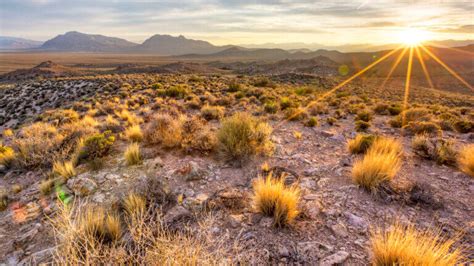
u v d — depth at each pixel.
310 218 3.37
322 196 4.00
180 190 4.27
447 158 5.47
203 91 23.20
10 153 6.40
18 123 20.28
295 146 6.99
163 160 5.73
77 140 6.67
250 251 2.72
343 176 4.79
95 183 4.58
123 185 4.52
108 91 26.72
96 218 3.08
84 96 26.31
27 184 5.18
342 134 8.45
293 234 3.04
